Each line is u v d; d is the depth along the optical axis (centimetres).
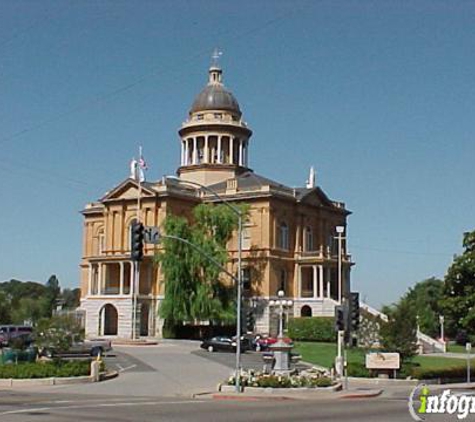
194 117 11225
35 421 2317
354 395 3809
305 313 9819
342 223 10850
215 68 11444
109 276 9881
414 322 5338
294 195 10100
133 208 9756
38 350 4866
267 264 9538
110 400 3303
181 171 11012
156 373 5081
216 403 3231
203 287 8500
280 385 4003
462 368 5472
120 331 9219
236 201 9781
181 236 8544
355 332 5247
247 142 11306
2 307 12444
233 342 6900
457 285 6091
